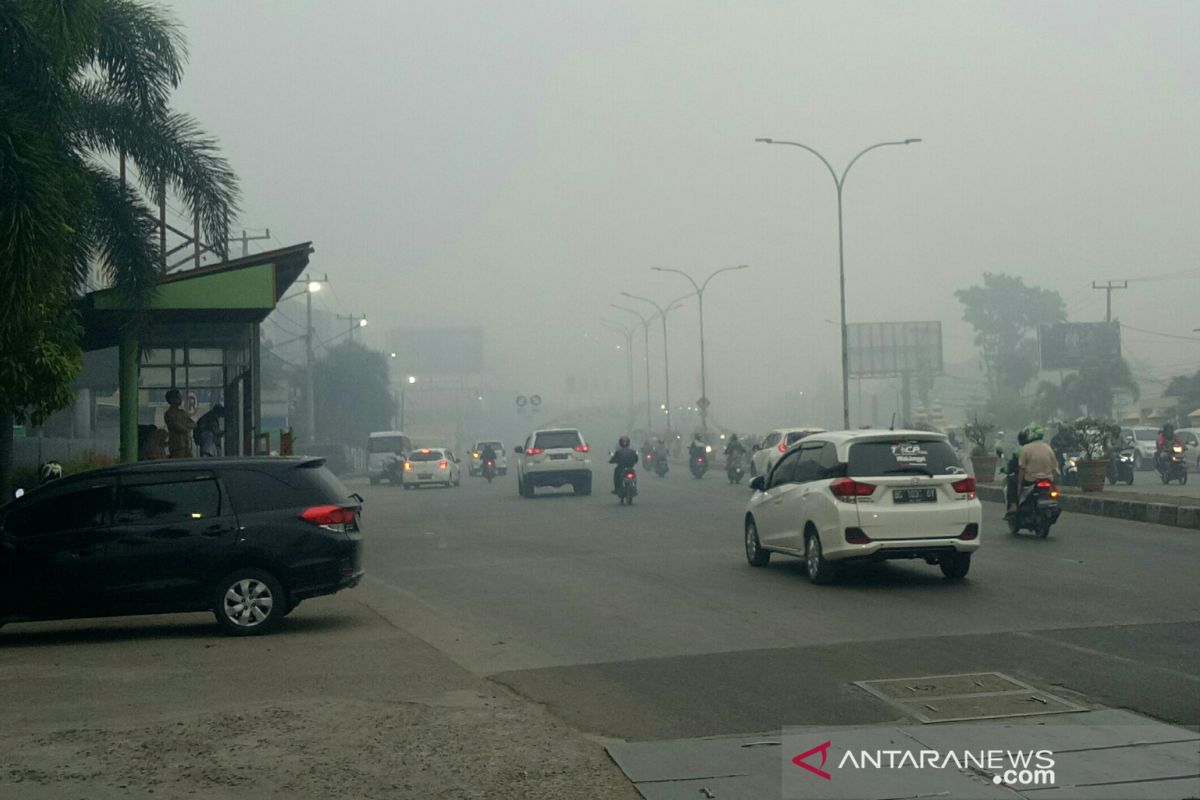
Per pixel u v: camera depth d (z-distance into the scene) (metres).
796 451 15.47
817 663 9.40
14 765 6.80
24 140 13.72
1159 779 6.17
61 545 11.48
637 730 7.48
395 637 11.27
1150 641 9.90
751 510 16.44
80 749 7.13
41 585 11.44
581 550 19.23
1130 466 34.06
